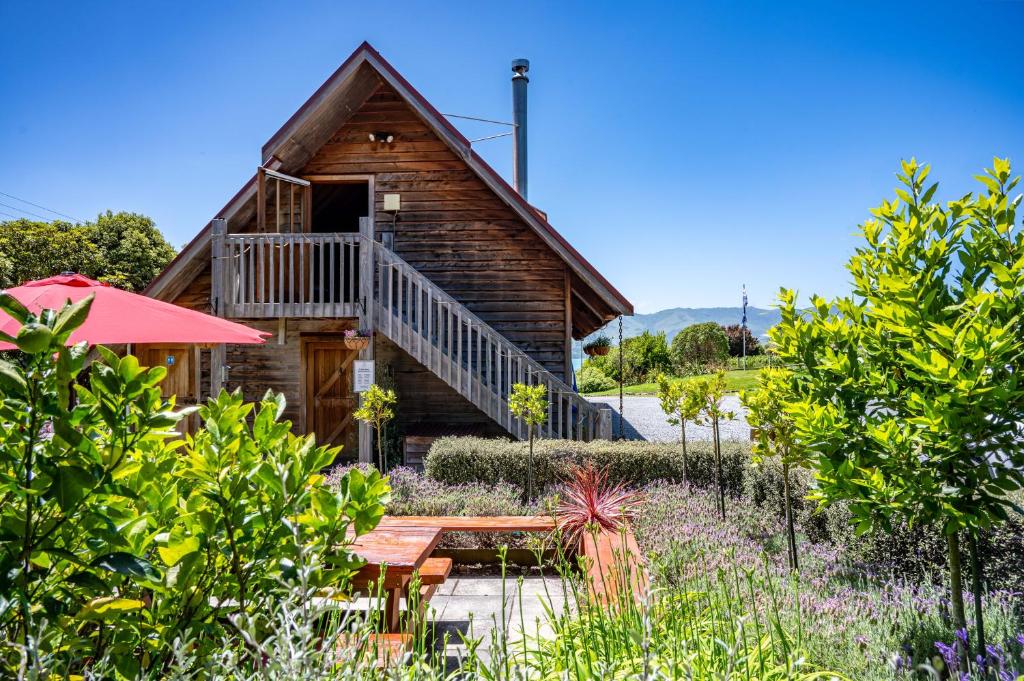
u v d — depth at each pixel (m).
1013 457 2.97
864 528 3.27
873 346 3.55
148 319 5.96
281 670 1.67
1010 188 3.26
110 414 1.98
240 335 6.68
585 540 5.02
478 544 6.69
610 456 8.10
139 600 2.23
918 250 3.43
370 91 13.01
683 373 38.72
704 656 2.29
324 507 2.38
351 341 11.20
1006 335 2.96
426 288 11.29
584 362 38.38
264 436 2.52
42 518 1.94
